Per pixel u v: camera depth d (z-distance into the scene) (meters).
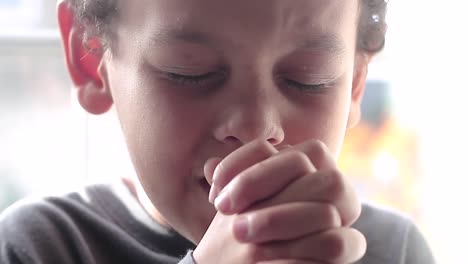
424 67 0.67
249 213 0.35
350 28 0.44
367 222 0.55
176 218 0.43
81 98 0.48
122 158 0.55
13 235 0.48
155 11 0.41
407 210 0.67
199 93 0.41
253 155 0.37
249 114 0.39
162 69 0.41
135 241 0.49
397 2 0.66
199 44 0.40
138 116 0.43
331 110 0.43
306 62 0.41
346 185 0.35
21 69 0.64
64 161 0.65
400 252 0.54
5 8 0.64
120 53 0.44
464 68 0.67
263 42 0.39
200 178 0.41
